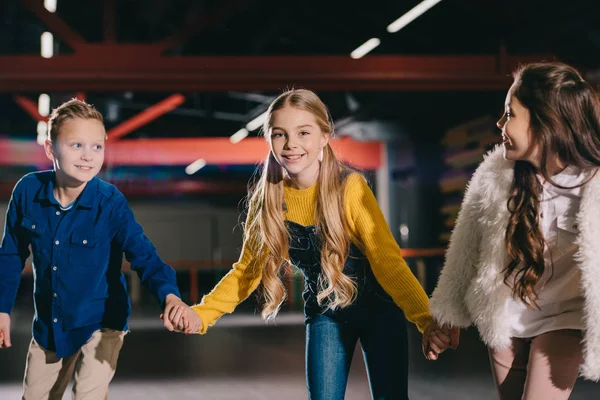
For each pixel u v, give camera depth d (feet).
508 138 8.64
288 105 9.87
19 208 10.60
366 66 48.14
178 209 116.88
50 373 10.61
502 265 8.84
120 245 10.57
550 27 49.93
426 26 57.72
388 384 9.99
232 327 37.04
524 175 8.67
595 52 51.34
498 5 47.70
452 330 9.50
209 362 24.66
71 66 46.34
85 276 10.41
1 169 105.81
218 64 47.26
